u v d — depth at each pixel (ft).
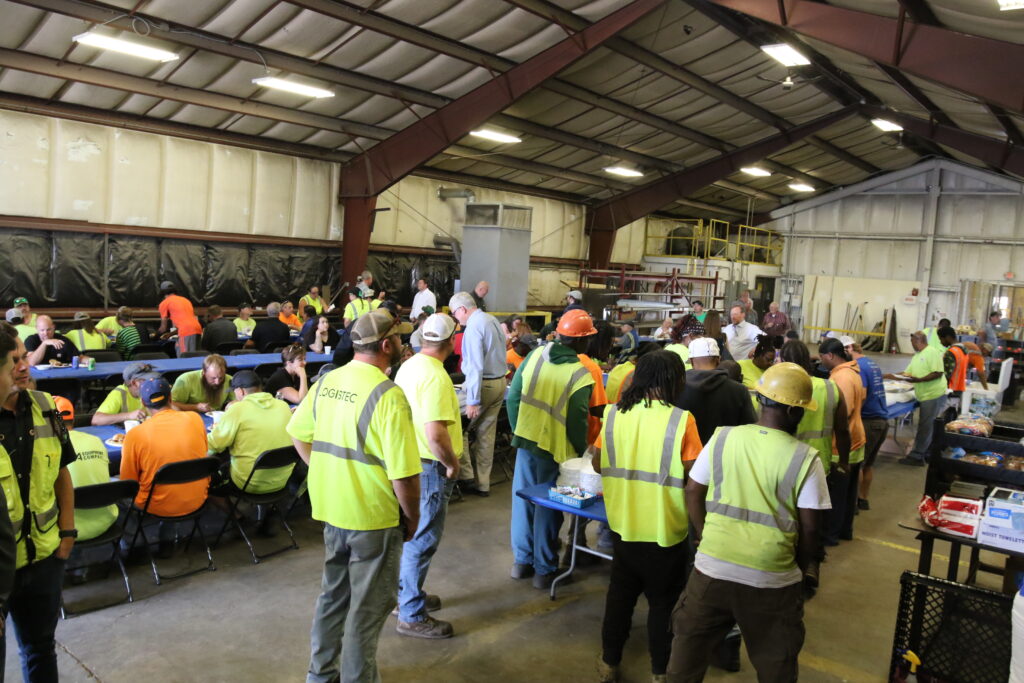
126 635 11.57
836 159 60.70
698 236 64.90
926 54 20.30
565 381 13.35
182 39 26.53
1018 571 13.00
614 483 10.07
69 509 8.44
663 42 34.19
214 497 14.96
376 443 8.68
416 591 11.86
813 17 23.04
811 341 70.38
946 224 66.28
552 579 14.07
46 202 30.50
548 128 42.86
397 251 45.01
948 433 13.28
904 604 10.60
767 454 8.19
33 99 29.32
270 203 38.42
